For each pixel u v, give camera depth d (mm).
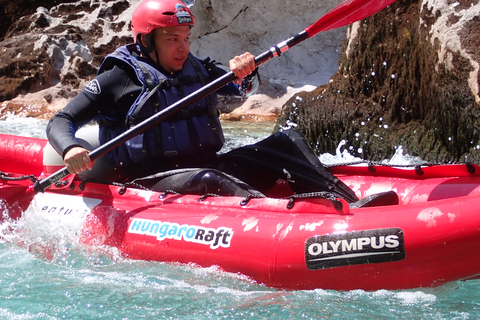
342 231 4949
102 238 5824
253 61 5938
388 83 11117
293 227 5125
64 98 16547
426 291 4852
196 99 5914
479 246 4633
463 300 4836
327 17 6012
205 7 16938
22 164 7102
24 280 5426
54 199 6414
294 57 16406
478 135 9539
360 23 11531
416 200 6043
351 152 11422
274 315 4664
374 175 6621
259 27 16750
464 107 9648
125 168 6320
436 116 10203
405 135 10781
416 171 6352
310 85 15680
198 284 5262
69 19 18266
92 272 5586
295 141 6406
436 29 10141
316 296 4922
